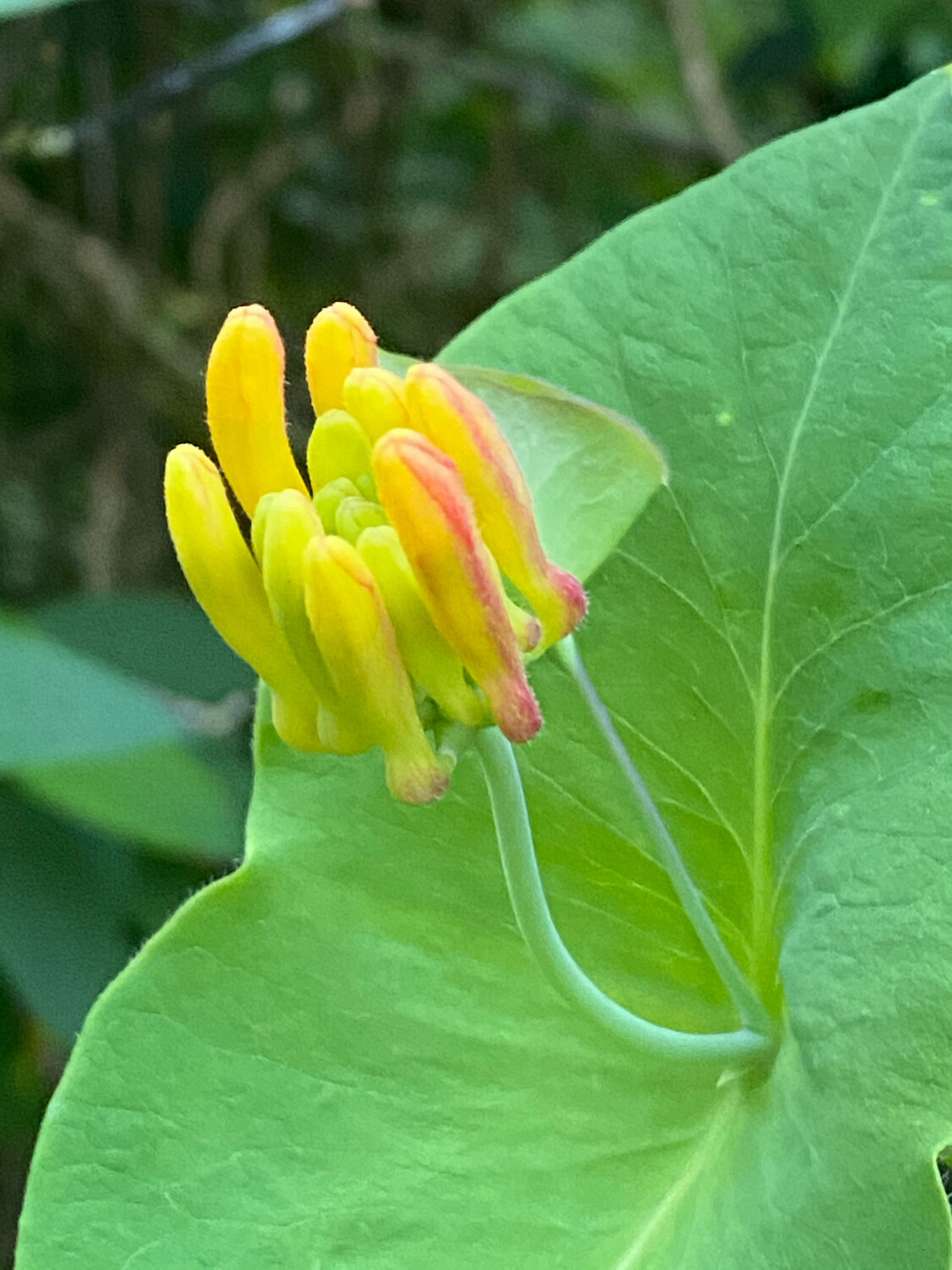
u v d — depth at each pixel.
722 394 0.10
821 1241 0.08
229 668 0.22
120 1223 0.10
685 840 0.10
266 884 0.10
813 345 0.10
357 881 0.10
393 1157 0.10
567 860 0.10
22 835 0.18
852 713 0.09
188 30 0.28
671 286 0.10
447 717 0.08
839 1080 0.08
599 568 0.10
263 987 0.10
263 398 0.08
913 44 0.25
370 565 0.08
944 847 0.09
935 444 0.09
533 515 0.09
